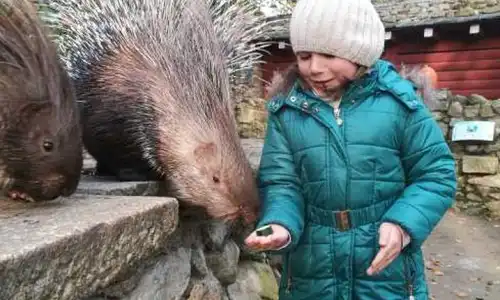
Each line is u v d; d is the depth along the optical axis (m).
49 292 0.88
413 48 9.73
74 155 1.27
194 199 1.54
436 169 1.45
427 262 4.85
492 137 6.80
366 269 1.48
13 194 1.26
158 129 1.55
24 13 1.24
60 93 1.27
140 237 1.18
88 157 2.67
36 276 0.84
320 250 1.51
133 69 1.62
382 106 1.46
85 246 0.98
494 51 9.27
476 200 6.89
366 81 1.46
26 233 0.93
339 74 1.42
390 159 1.47
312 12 1.39
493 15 8.27
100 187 1.48
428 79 1.94
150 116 1.57
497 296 4.00
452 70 9.58
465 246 5.43
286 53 9.42
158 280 1.48
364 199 1.47
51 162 1.23
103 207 1.20
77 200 1.30
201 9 1.67
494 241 5.64
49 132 1.23
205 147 1.51
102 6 1.74
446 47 9.56
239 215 1.51
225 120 1.55
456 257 5.03
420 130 1.46
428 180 1.45
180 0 1.69
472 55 9.42
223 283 2.01
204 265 1.81
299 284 1.57
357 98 1.47
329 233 1.50
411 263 1.49
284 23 7.33
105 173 1.85
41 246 0.85
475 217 6.75
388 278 1.46
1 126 1.21
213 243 1.89
